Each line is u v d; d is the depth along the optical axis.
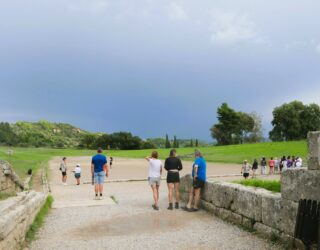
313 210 6.78
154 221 11.28
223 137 134.62
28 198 10.61
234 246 8.19
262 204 8.98
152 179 13.74
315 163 7.29
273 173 43.16
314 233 6.76
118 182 30.84
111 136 162.75
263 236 8.84
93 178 17.08
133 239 9.06
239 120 133.88
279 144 87.75
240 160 64.38
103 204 14.98
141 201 15.91
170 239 8.98
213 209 11.99
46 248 8.32
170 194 13.45
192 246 8.31
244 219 9.93
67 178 37.00
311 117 119.12
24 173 37.97
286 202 8.04
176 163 13.59
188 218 11.59
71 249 8.23
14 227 7.59
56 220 11.67
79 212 13.12
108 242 8.81
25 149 129.62
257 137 137.12
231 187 10.74
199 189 12.79
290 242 7.84
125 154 106.69
